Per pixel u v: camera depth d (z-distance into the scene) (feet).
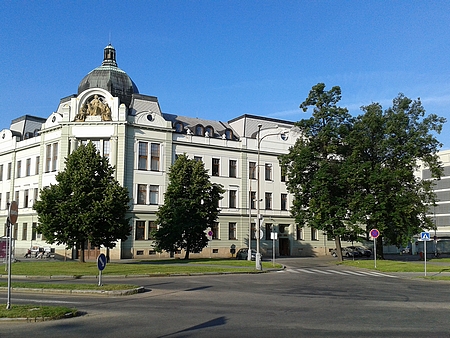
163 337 32.42
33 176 191.01
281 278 88.94
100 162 119.24
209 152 191.52
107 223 112.98
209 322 38.45
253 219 198.70
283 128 211.00
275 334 33.47
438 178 151.12
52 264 110.22
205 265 117.19
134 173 171.53
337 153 154.20
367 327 36.50
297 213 159.74
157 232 147.13
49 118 183.01
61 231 112.06
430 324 38.04
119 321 38.81
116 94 180.14
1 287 62.85
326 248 215.51
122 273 89.20
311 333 33.88
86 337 32.35
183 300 53.52
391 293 62.54
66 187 112.88
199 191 149.89
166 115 196.44
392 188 144.46
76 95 184.85
